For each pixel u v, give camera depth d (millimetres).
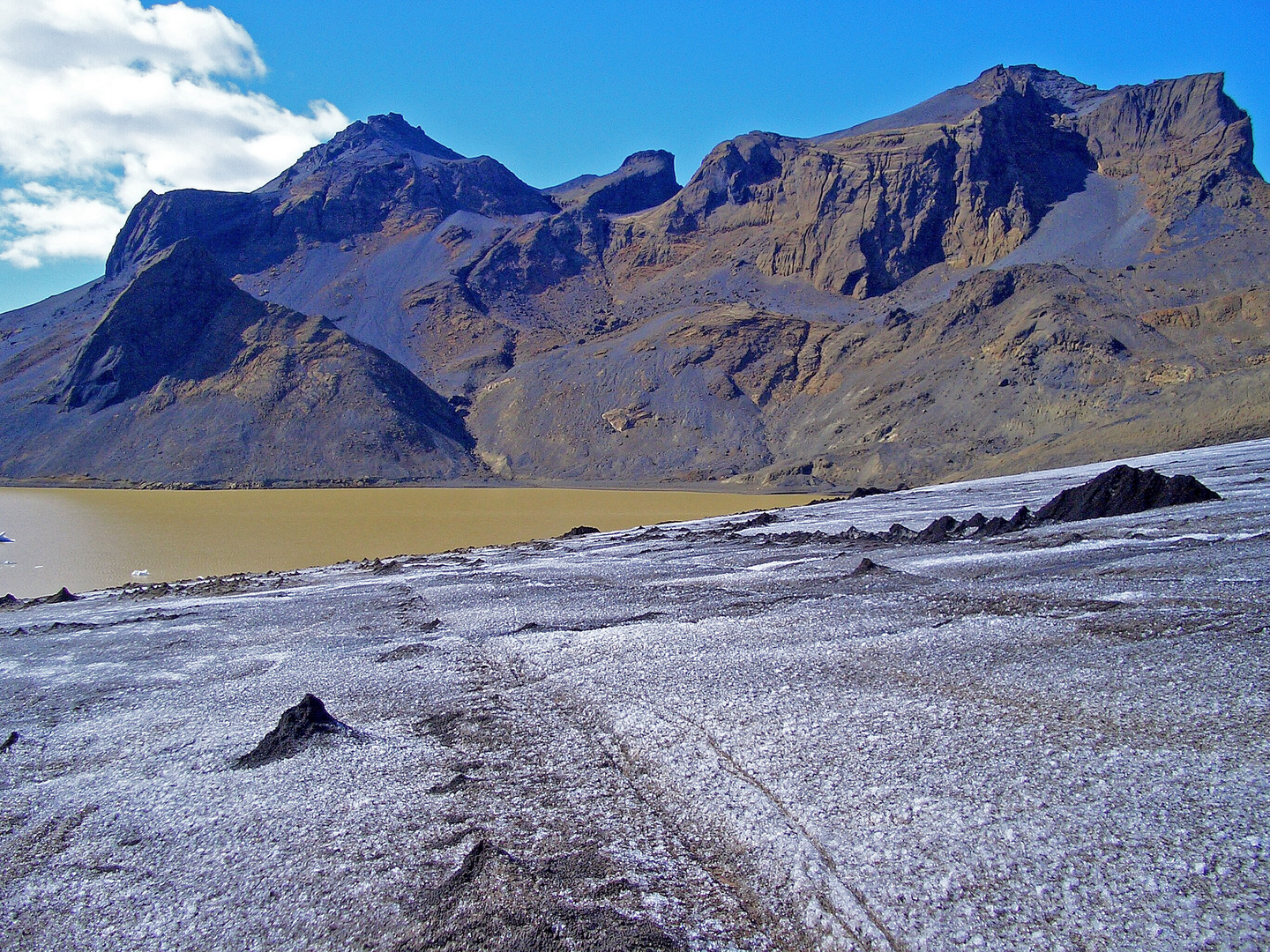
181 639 23391
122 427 159500
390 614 24625
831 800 8812
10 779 12273
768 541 37156
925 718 10672
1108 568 19000
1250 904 6367
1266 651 11422
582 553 41000
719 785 9539
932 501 53719
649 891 7672
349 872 8453
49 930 8031
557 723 12414
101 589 47281
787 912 7203
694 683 13398
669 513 94812
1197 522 24844
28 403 169250
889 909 6973
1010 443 120750
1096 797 8164
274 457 154875
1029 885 6988
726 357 184250
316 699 13078
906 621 16297
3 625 30578
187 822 10047
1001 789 8547
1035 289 154500
